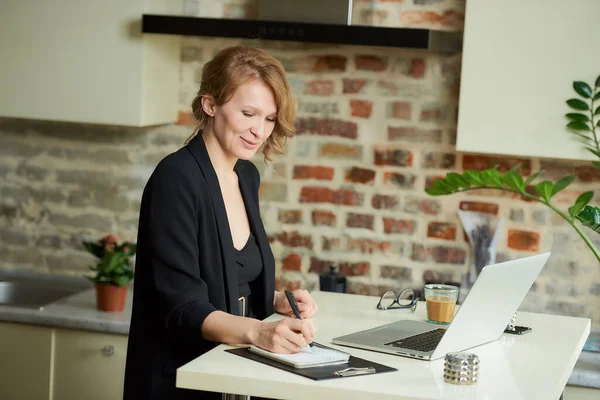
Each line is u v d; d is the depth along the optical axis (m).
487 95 3.43
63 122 4.25
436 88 3.84
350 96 3.92
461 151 3.52
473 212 3.86
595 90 3.33
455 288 2.65
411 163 3.90
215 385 2.02
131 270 3.80
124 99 3.70
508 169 3.81
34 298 4.24
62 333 3.72
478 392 1.99
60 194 4.29
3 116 3.83
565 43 3.35
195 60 4.07
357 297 3.01
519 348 2.43
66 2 3.72
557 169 3.77
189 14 4.01
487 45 3.41
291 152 4.01
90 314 3.73
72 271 4.31
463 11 3.76
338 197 3.99
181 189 2.41
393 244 3.95
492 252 3.84
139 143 4.18
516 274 2.42
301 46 3.95
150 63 3.75
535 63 3.38
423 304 2.95
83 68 3.73
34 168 4.30
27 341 3.76
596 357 3.49
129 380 2.51
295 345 2.17
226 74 2.48
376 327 2.55
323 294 3.04
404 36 3.38
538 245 3.81
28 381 3.77
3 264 4.38
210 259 2.47
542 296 3.83
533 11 3.36
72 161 4.26
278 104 2.53
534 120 3.40
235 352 2.20
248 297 2.71
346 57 3.91
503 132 3.43
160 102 3.90
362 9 3.85
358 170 3.95
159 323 2.46
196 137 2.55
